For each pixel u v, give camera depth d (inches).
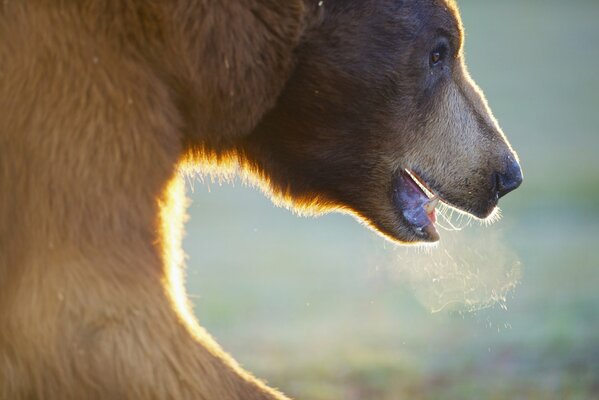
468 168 424.5
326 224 1315.2
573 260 1027.9
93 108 327.0
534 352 754.2
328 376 712.4
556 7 3363.7
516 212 1278.3
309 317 871.1
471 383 688.4
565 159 1601.9
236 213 1368.1
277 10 367.2
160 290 327.3
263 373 721.0
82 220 320.5
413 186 428.8
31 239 320.8
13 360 316.8
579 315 846.5
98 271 319.0
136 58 341.7
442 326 840.9
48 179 321.1
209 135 376.8
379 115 402.6
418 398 663.8
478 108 429.4
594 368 716.7
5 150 323.3
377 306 911.0
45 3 329.1
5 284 322.0
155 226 335.0
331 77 391.5
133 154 330.6
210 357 333.4
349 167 410.9
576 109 2043.6
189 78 354.6
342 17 388.8
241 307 904.3
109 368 314.2
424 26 402.0
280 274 1036.5
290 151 407.8
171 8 347.6
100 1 336.2
